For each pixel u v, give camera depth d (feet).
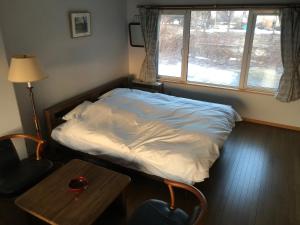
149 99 12.23
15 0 9.09
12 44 9.28
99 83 14.32
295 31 11.81
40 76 8.77
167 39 15.42
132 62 16.79
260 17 12.76
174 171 8.00
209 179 9.62
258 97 13.96
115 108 11.03
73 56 12.12
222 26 13.79
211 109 11.35
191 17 14.30
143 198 8.71
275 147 11.92
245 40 13.39
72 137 9.95
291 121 13.58
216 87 14.85
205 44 14.58
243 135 13.03
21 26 9.46
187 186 6.24
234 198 8.73
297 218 7.96
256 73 13.89
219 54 14.44
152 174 8.59
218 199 8.66
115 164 9.29
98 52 13.76
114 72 15.53
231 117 11.22
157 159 8.23
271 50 13.12
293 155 11.27
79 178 7.23
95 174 7.63
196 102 12.32
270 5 12.04
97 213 6.21
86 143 9.67
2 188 7.32
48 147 11.39
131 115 10.52
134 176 9.62
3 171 8.07
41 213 6.20
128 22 15.84
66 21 11.37
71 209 6.32
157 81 16.42
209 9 13.41
